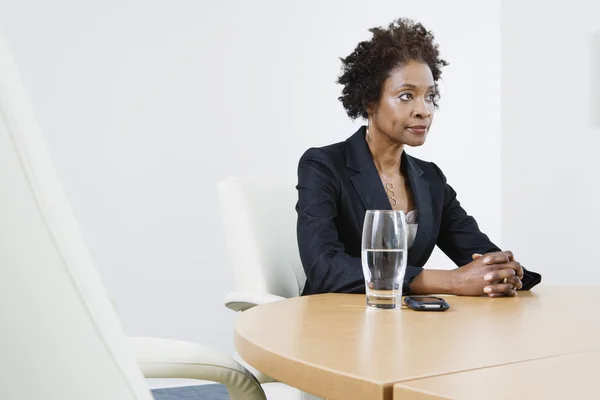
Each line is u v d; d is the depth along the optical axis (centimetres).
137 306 377
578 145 443
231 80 399
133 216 376
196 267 389
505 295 151
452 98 476
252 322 112
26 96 36
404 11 454
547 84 461
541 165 464
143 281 378
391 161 196
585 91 438
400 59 189
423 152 468
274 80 411
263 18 408
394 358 82
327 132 425
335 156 191
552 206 458
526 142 474
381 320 114
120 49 372
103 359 38
